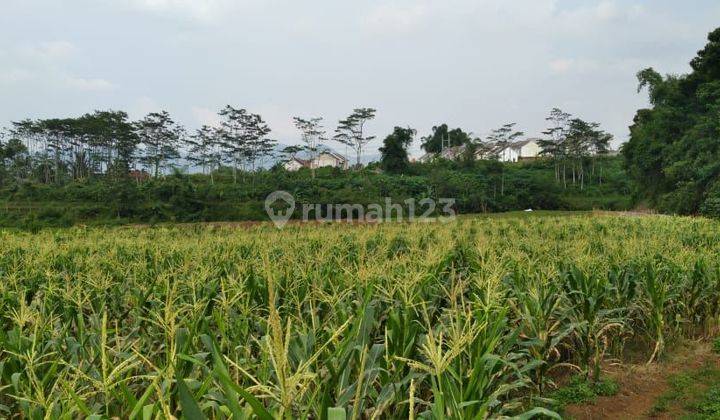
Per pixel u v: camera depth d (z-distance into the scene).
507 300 6.02
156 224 41.09
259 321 5.23
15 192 49.69
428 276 6.43
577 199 61.59
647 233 16.11
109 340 4.89
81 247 13.84
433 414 3.16
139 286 7.21
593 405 5.70
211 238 16.28
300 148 76.88
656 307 6.91
